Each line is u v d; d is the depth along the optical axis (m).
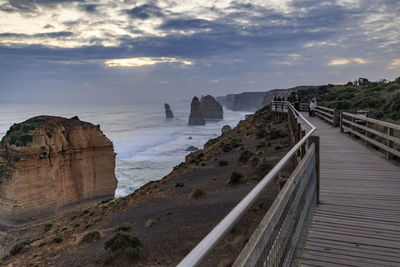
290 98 54.50
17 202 40.00
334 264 3.82
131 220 19.03
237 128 59.09
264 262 1.95
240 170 23.70
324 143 14.09
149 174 76.56
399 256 4.00
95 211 29.25
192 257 0.99
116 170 81.81
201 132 196.88
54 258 15.27
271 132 31.89
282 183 4.87
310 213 5.06
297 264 3.51
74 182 47.97
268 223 2.10
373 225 5.02
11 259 18.48
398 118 17.09
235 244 10.52
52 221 41.84
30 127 43.84
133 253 12.43
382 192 6.84
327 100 40.91
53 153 44.69
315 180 6.00
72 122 50.44
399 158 10.34
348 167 9.35
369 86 45.44
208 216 15.56
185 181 25.72
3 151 41.69
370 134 15.16
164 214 17.89
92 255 13.95
